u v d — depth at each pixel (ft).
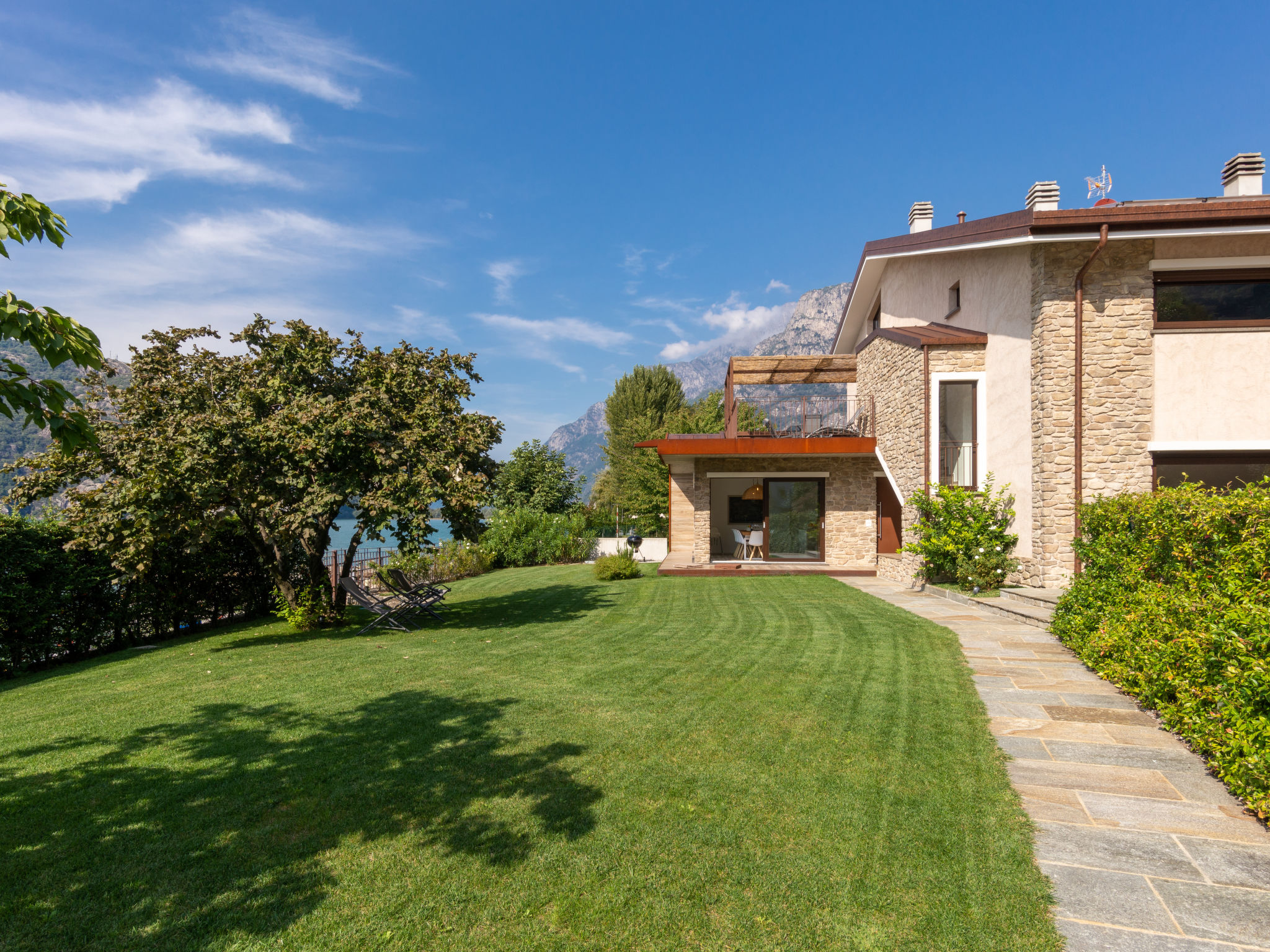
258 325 33.22
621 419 142.31
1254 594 14.52
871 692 18.31
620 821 11.22
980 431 38.34
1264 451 31.42
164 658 26.91
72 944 8.25
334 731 15.69
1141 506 20.76
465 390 36.42
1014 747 14.73
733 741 14.80
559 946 8.16
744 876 9.64
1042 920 8.73
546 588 47.01
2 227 9.78
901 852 10.32
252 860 10.14
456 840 10.64
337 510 32.04
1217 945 8.27
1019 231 32.17
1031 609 28.66
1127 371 32.07
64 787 12.77
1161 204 35.27
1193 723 13.96
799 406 56.65
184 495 26.76
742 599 37.47
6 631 26.37
